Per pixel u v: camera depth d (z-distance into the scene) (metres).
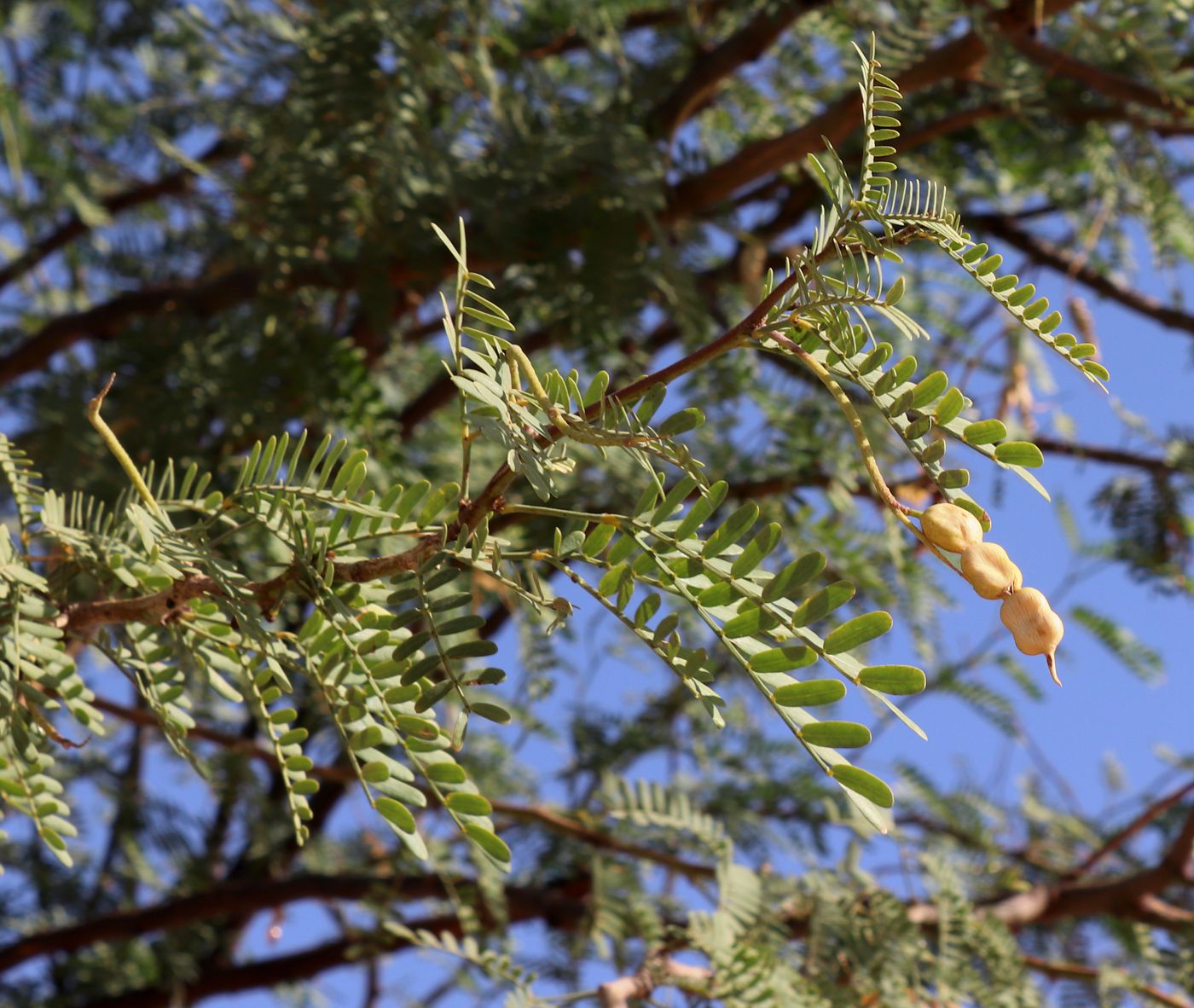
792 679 0.57
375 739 0.63
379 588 0.66
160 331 1.67
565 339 1.63
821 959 1.33
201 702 2.00
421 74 1.46
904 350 1.95
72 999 2.34
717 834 1.43
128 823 2.39
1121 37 1.49
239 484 0.69
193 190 2.45
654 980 1.18
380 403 1.51
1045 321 0.59
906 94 1.63
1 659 0.66
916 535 0.58
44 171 2.09
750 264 1.78
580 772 2.19
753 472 1.74
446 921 1.95
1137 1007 1.60
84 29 2.33
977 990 1.34
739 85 2.03
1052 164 1.93
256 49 1.71
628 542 0.61
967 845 2.04
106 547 0.69
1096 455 2.22
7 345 2.31
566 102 1.73
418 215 1.56
